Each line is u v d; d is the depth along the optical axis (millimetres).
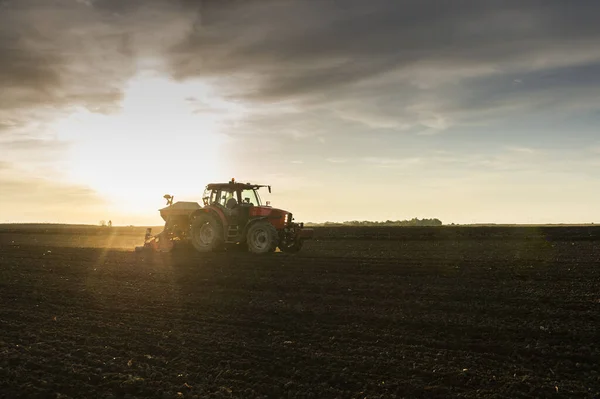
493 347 6605
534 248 19234
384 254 17406
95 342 7035
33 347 6758
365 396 5188
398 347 6688
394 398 5137
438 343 6809
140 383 5508
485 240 24203
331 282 11312
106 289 10906
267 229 17562
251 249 17766
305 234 18484
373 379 5617
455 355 6363
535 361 6129
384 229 31547
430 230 30281
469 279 11375
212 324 7945
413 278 11648
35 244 25609
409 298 9539
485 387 5371
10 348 6770
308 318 8219
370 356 6340
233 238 18156
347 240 25859
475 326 7480
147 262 15562
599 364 5977
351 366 5996
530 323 7625
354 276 12125
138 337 7242
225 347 6742
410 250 19094
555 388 5273
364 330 7465
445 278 11570
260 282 11453
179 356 6414
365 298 9617
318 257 16297
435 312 8414
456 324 7617
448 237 26016
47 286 11297
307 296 9891
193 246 18859
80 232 38969
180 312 8750
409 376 5680
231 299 9750
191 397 5148
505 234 26438
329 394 5246
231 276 12289
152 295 10211
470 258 15555
